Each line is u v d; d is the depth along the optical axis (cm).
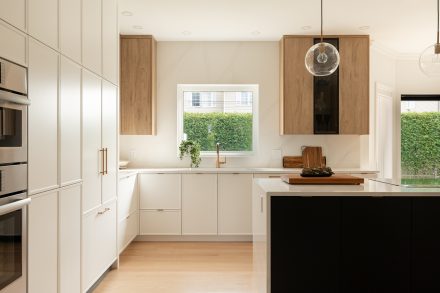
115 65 328
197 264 347
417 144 527
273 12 372
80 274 243
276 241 210
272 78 477
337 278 211
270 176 427
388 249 212
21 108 168
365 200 212
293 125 448
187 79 477
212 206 429
